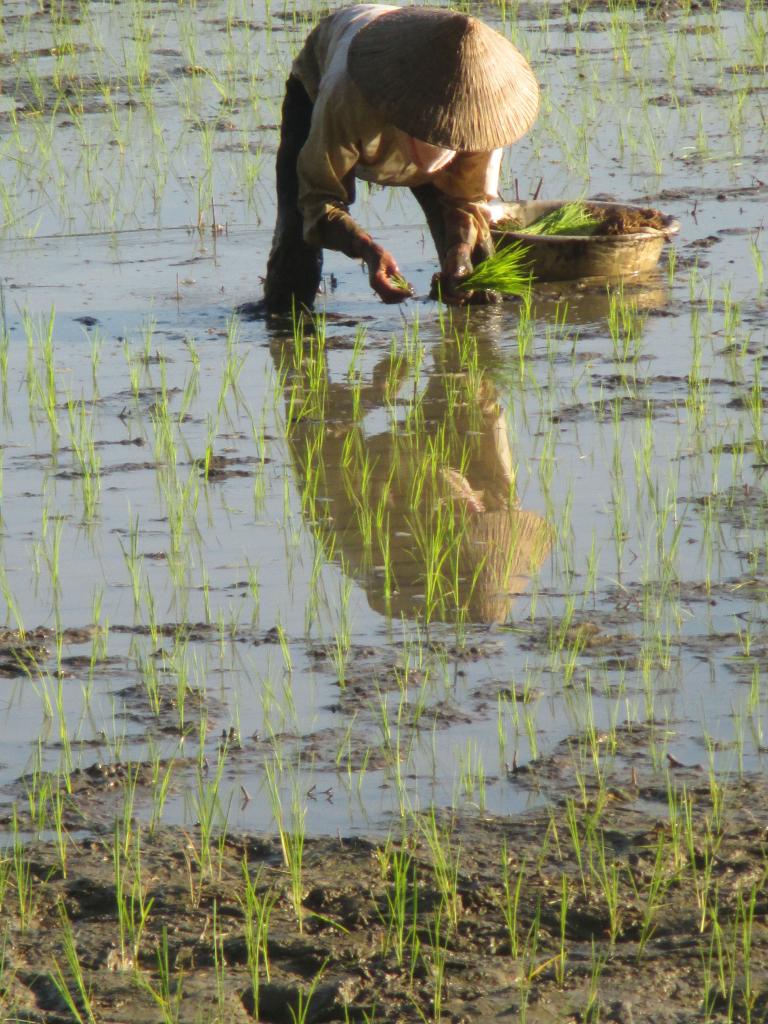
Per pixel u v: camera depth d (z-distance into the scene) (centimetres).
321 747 976
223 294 2044
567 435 1520
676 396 1617
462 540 1279
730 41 3366
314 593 1193
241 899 820
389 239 2266
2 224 2369
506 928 789
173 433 1563
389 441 1520
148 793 930
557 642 1102
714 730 979
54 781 945
